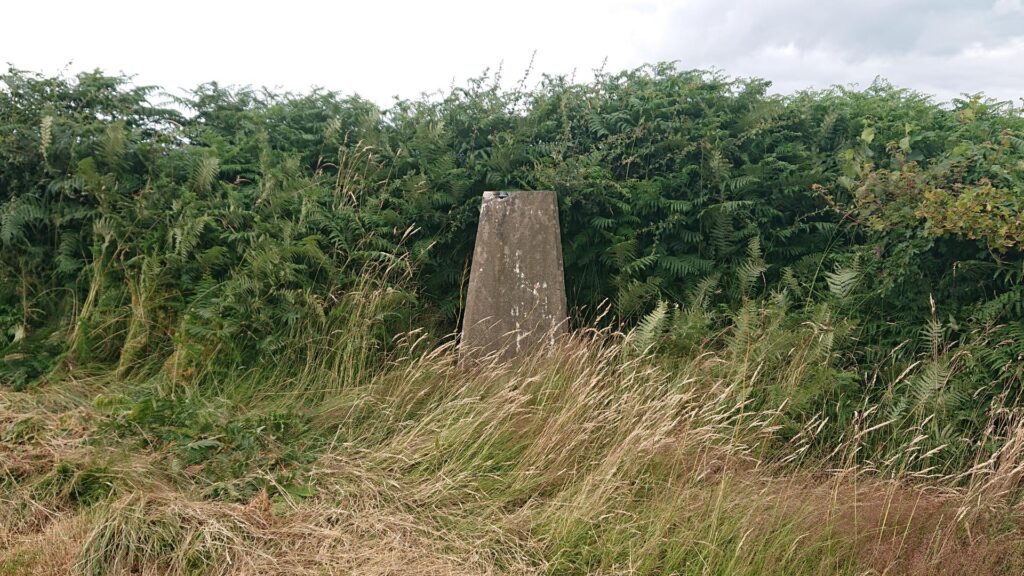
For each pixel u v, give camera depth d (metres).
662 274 5.49
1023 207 3.92
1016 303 4.00
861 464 3.85
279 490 3.37
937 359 4.05
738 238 5.43
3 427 3.79
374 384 4.49
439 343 5.38
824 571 2.94
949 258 4.33
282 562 2.90
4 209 5.36
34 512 3.15
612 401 4.08
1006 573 2.99
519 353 4.79
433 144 6.05
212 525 3.00
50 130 5.44
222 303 4.77
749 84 6.21
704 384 4.20
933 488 3.50
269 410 4.21
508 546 3.11
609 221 5.48
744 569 2.89
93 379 4.59
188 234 5.07
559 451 3.68
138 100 6.32
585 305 5.58
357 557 2.94
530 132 6.20
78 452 3.54
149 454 3.56
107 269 5.17
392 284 5.30
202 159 5.68
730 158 5.85
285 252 4.95
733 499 3.31
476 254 5.01
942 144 5.61
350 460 3.67
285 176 5.73
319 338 4.77
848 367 4.53
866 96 6.75
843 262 5.01
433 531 3.15
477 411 4.02
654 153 5.93
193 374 4.52
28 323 5.29
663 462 3.60
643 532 3.18
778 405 4.00
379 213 5.66
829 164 5.77
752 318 4.63
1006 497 3.37
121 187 5.55
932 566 2.95
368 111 6.69
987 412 3.89
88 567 2.77
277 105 6.62
